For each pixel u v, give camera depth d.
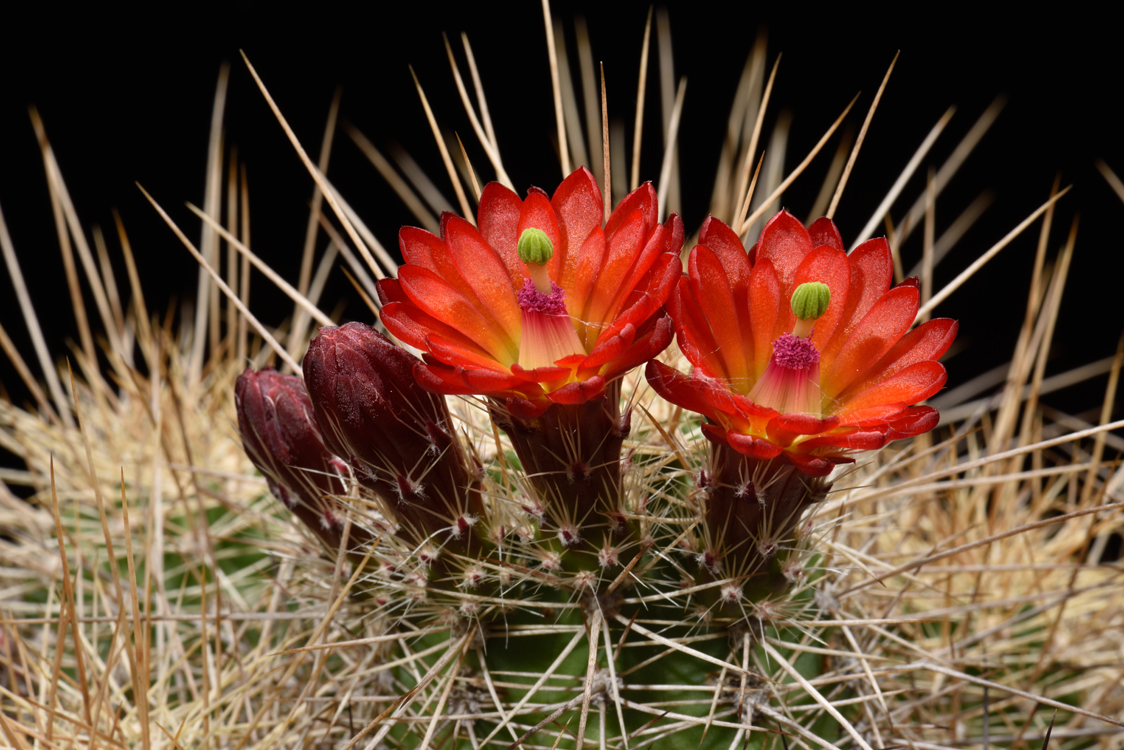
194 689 0.37
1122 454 0.45
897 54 0.35
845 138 0.50
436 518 0.33
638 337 0.30
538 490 0.33
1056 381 0.63
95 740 0.33
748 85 0.56
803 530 0.33
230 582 0.41
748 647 0.33
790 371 0.30
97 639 0.40
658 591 0.33
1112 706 0.40
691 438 0.35
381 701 0.34
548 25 0.37
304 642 0.37
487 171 0.80
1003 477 0.37
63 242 0.45
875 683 0.33
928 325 0.31
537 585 0.33
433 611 0.34
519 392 0.30
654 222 0.30
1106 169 0.50
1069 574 0.43
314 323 0.63
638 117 0.39
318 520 0.35
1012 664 0.41
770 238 0.31
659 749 0.33
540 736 0.33
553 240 0.31
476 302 0.31
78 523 0.40
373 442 0.32
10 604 0.42
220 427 0.45
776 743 0.34
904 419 0.30
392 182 0.56
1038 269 0.42
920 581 0.38
